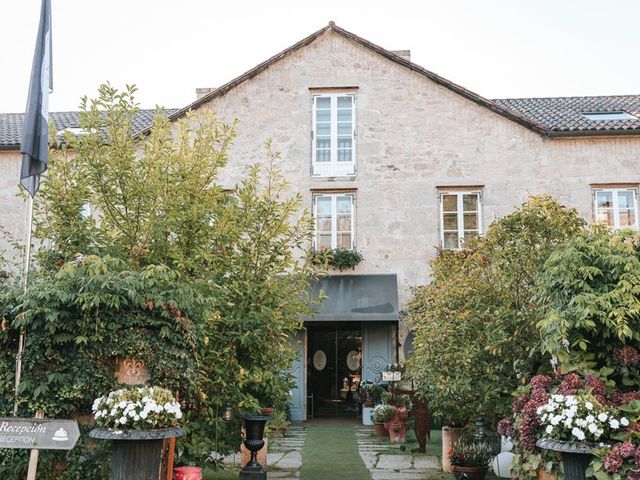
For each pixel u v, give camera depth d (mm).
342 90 18953
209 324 8531
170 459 7121
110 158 8750
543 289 7578
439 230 18234
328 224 18531
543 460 6680
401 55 20531
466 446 9938
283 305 9516
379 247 18266
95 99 8906
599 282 7176
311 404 18703
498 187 18188
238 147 18641
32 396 7102
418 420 12773
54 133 9234
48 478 7137
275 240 9789
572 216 9289
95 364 7219
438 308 10094
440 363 9852
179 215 8758
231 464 11008
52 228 8586
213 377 8703
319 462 11633
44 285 7160
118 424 6438
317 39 19078
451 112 18578
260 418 9117
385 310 17094
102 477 7148
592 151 18109
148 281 7375
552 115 19594
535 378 7254
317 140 18859
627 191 18031
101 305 7254
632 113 19672
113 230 8672
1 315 7102
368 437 15000
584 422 5992
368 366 18156
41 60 8289
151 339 7363
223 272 9156
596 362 7176
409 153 18531
